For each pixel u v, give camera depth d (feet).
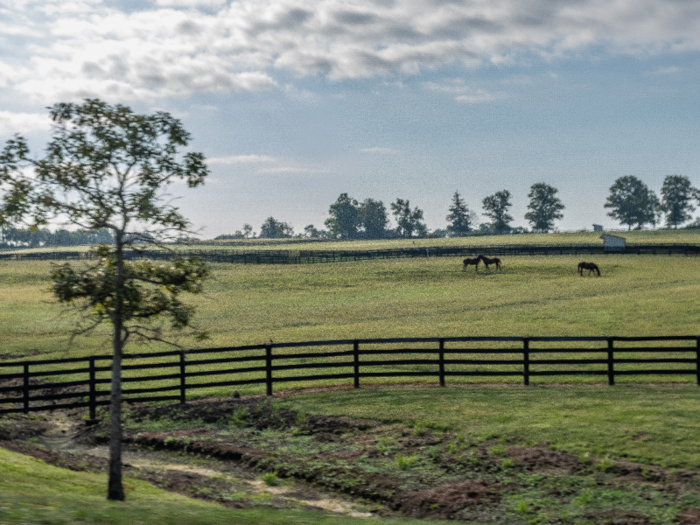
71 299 34.22
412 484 39.29
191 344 95.81
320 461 44.21
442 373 63.87
